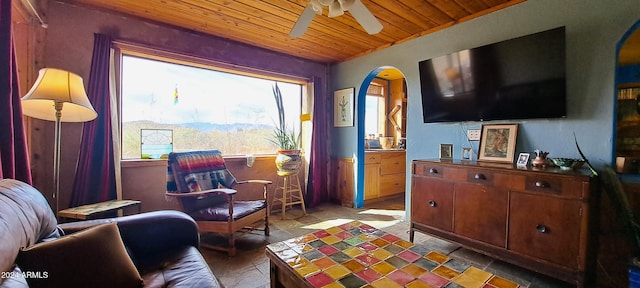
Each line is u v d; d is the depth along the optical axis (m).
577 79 2.00
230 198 2.23
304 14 1.83
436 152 2.86
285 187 3.40
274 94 3.86
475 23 2.54
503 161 2.28
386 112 5.16
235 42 3.29
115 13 2.55
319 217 3.38
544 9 2.14
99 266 1.08
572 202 1.62
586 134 1.97
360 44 3.38
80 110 2.05
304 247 1.49
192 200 2.44
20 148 1.56
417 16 2.60
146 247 1.50
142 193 2.74
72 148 2.40
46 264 0.98
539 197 1.75
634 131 1.86
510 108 2.26
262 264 2.12
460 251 2.35
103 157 2.40
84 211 1.99
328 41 3.28
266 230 2.72
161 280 1.22
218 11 2.53
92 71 2.38
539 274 1.95
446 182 2.25
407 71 3.14
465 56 2.47
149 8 2.48
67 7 2.35
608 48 1.88
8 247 0.84
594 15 1.93
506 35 2.35
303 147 4.09
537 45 2.06
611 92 1.87
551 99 2.04
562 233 1.66
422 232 2.44
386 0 2.30
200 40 3.04
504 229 1.91
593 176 1.62
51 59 2.29
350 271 1.23
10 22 1.46
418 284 1.12
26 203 1.10
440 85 2.70
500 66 2.27
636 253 1.69
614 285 1.76
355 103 3.86
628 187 1.78
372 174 4.18
